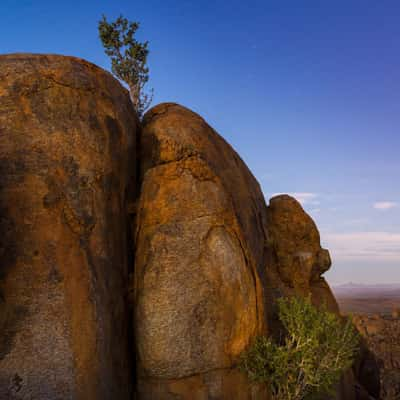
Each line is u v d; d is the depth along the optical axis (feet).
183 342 34.04
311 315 37.81
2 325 28.27
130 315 36.45
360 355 63.82
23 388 27.40
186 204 37.32
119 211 37.17
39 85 34.55
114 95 39.45
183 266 35.40
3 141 32.17
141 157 41.83
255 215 46.83
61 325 29.30
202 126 44.34
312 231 54.54
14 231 30.25
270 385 36.04
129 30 75.20
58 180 32.45
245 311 36.19
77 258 31.37
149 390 33.99
